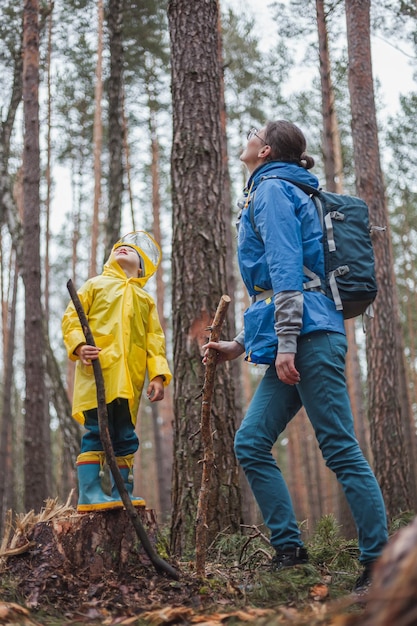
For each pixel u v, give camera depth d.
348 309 3.15
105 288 3.57
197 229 5.45
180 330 5.34
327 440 2.98
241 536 4.49
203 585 3.09
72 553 3.15
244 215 3.29
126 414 3.44
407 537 1.56
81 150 17.02
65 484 14.73
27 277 9.80
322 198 3.20
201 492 3.22
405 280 21.83
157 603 2.85
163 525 6.02
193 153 5.56
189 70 5.68
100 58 12.87
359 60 9.45
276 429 3.25
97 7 12.45
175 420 5.20
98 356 3.16
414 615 1.42
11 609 2.58
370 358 9.27
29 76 9.61
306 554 3.16
